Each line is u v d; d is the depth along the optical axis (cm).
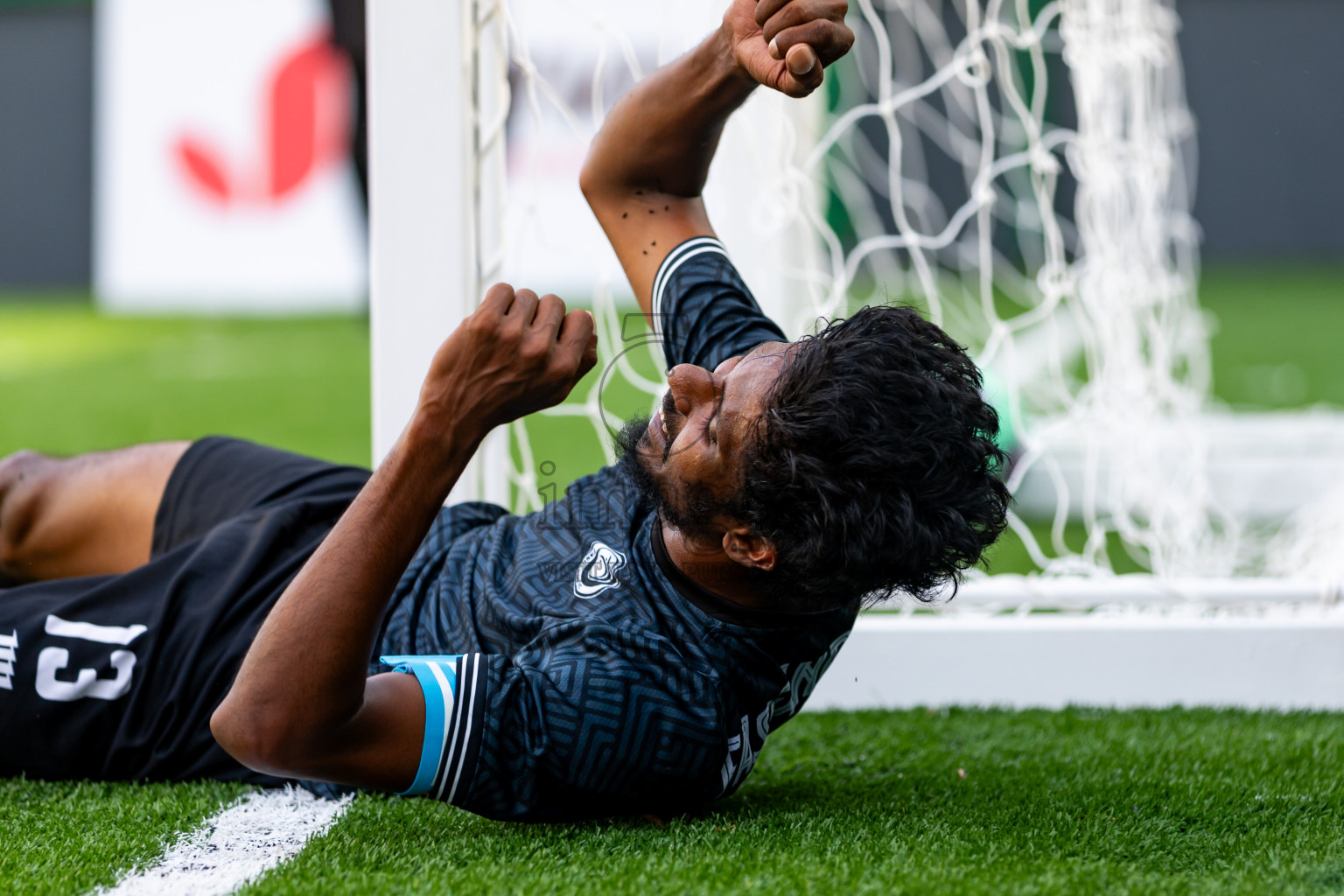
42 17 1805
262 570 251
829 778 276
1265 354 1336
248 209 1750
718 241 255
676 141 247
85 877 205
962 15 1270
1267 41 2020
